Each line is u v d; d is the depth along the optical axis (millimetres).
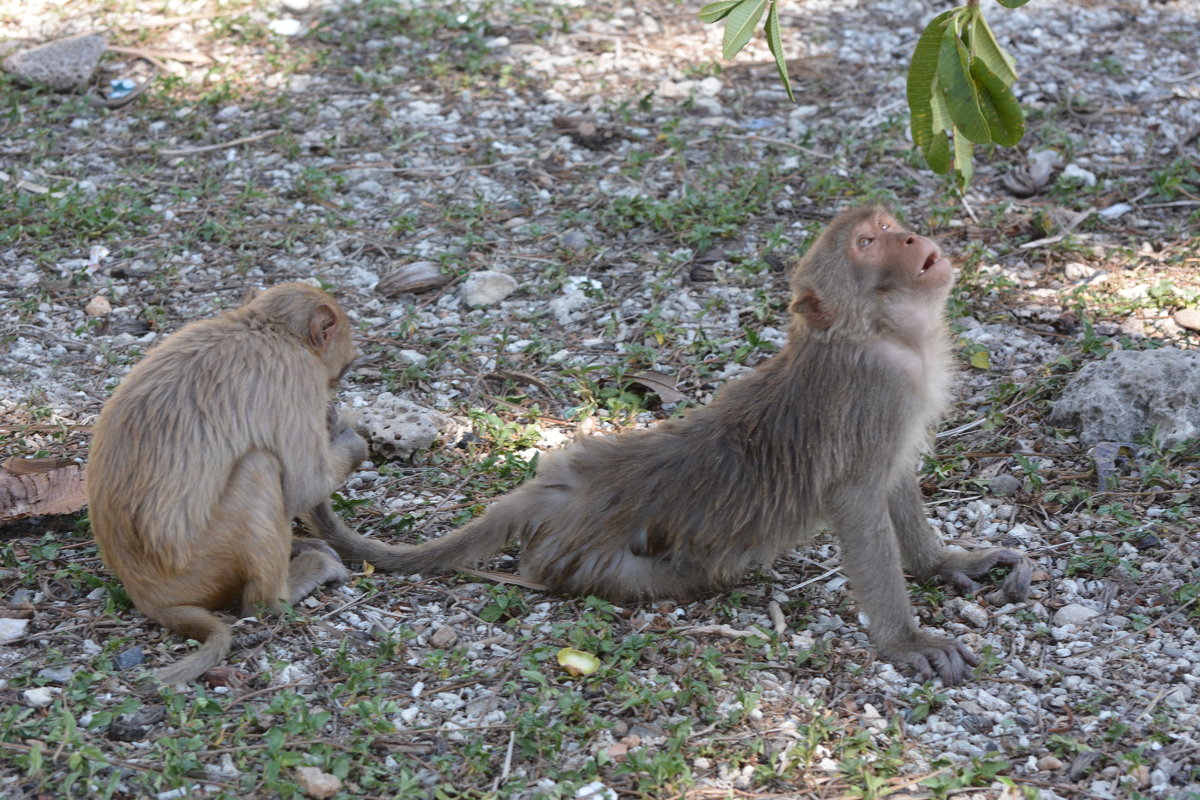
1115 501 11844
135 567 9930
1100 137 19094
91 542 11492
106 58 21578
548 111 20062
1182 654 9922
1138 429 12617
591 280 15953
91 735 8930
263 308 10539
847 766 8656
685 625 10469
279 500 10180
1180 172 17797
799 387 10148
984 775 8625
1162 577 10820
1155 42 22031
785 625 10500
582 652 9695
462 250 16562
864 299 9836
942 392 10359
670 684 9570
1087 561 10992
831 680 9812
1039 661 9992
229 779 8578
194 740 8688
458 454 12992
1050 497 11906
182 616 9930
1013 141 11445
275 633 10094
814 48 22125
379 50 21922
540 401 13859
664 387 13781
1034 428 13055
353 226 17062
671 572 10789
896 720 9258
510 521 10977
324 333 10672
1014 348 14414
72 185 18000
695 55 21938
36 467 12008
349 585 10914
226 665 9695
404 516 11922
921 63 11352
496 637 10258
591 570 10680
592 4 23859
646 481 10547
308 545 11258
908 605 10062
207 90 20609
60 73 20562
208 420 9820
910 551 11039
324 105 20203
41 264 16219
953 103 11094
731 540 10453
